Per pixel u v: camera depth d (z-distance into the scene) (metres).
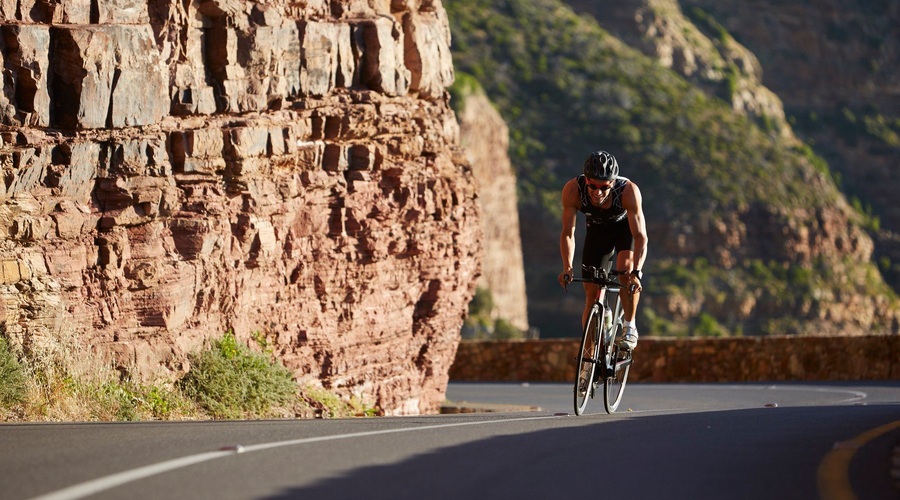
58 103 25.38
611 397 21.38
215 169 28.19
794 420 18.47
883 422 18.12
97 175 25.91
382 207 33.50
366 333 33.62
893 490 12.03
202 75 28.81
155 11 27.73
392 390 35.22
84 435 16.08
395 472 12.66
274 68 30.45
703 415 19.62
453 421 18.34
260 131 29.30
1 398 22.48
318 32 32.00
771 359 55.84
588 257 19.92
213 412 27.02
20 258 24.06
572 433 16.28
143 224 26.69
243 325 29.50
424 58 36.69
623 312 20.66
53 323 24.30
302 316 31.48
